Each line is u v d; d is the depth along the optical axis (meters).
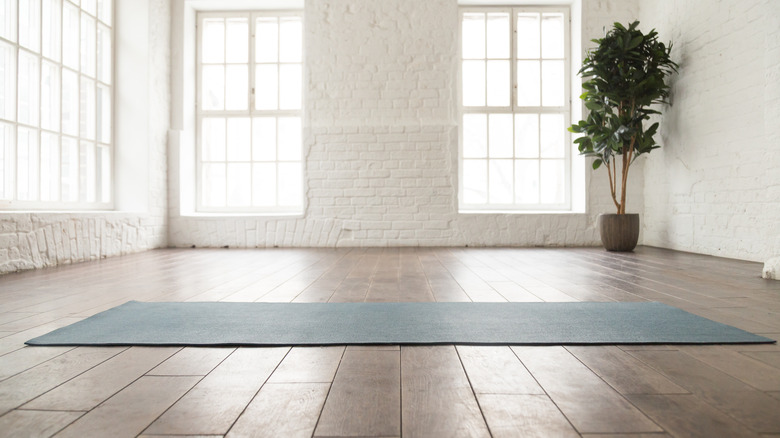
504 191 5.98
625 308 2.06
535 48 5.98
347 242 5.63
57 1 4.03
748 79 3.88
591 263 3.85
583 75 4.93
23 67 3.65
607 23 5.68
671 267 3.55
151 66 5.20
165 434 0.92
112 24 5.01
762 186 3.76
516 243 5.62
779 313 1.98
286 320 1.85
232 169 6.02
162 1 5.47
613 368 1.30
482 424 0.96
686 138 4.74
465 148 5.99
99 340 1.57
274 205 6.00
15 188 3.55
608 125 5.27
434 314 1.95
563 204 5.95
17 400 1.09
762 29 3.72
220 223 5.63
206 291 2.56
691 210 4.69
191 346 1.52
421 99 5.63
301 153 5.93
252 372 1.28
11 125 3.51
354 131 5.64
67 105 4.19
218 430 0.94
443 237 5.62
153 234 5.29
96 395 1.12
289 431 0.94
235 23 6.03
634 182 5.61
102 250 4.32
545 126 5.98
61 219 3.78
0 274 3.20
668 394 1.12
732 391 1.14
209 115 6.00
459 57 5.93
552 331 1.67
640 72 4.64
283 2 5.78
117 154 5.10
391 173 5.63
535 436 0.91
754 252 3.87
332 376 1.25
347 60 5.64
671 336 1.60
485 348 1.50
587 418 0.99
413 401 1.08
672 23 4.95
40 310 2.07
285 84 6.01
